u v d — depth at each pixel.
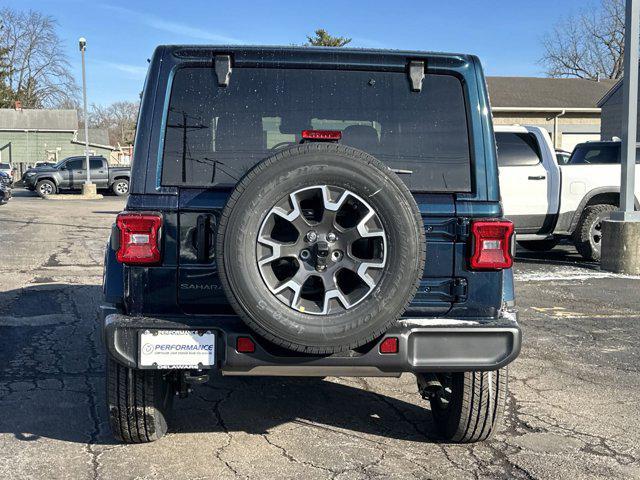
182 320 3.32
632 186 10.12
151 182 3.36
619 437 4.14
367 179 3.09
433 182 3.52
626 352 6.05
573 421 4.40
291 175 3.07
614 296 8.53
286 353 3.25
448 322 3.37
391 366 3.30
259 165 3.09
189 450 3.83
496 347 3.37
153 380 3.64
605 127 29.86
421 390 3.89
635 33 9.80
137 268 3.33
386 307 3.11
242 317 3.08
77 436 4.00
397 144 3.56
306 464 3.68
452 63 3.58
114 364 3.59
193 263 3.34
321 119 3.55
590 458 3.83
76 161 30.42
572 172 10.59
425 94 3.59
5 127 54.25
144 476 3.49
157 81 3.45
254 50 3.52
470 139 3.55
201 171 3.43
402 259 3.12
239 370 3.31
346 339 3.10
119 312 3.43
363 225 3.12
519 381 5.22
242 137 3.49
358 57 3.56
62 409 4.43
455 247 3.43
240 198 3.06
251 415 4.42
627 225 10.08
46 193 29.81
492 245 3.38
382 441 4.02
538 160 10.53
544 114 34.09
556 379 5.28
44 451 3.78
